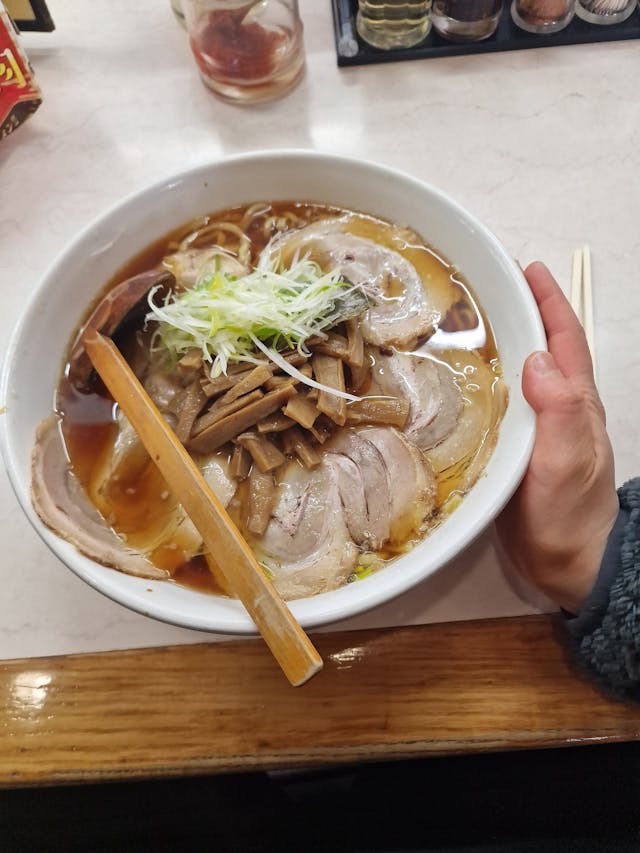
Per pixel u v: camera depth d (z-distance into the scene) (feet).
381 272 0.99
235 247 1.03
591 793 0.96
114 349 0.91
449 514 0.86
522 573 0.91
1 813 1.02
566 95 1.26
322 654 0.87
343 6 1.32
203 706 0.86
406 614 0.90
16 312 1.13
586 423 0.82
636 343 1.06
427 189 0.93
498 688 0.85
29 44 1.36
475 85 1.27
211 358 0.92
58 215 1.20
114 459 0.92
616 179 1.18
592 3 1.29
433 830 0.97
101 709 0.86
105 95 1.30
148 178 1.22
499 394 0.89
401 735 0.83
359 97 1.27
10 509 1.00
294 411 0.87
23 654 0.92
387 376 0.94
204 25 1.19
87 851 1.00
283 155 0.96
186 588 0.83
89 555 0.80
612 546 0.81
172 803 1.03
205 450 0.91
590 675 0.85
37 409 0.90
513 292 0.88
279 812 1.04
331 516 0.88
